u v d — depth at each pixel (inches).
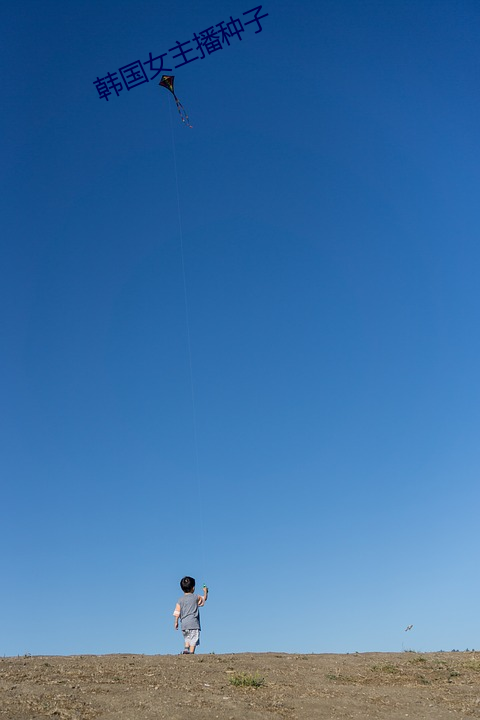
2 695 343.9
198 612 528.7
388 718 348.2
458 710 367.6
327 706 361.7
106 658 472.7
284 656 512.7
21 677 387.9
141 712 328.5
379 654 543.2
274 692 383.6
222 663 459.2
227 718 328.2
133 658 476.7
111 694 357.7
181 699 353.7
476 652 548.7
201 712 333.4
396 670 462.9
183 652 516.7
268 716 337.4
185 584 536.4
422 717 352.5
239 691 380.8
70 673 406.0
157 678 400.8
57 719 314.0
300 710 351.9
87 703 339.0
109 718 319.3
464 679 439.8
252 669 442.3
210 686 387.2
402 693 398.3
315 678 427.5
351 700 376.2
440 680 437.7
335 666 472.4
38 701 336.8
